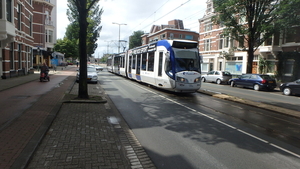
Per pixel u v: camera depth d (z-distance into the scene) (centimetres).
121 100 1070
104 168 374
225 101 1148
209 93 1379
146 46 1670
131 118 736
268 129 657
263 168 403
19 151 402
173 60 1238
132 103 1000
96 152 436
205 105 1006
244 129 646
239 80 2066
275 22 1833
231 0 1936
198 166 403
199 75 1262
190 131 611
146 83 1783
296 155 468
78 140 493
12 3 1716
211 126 665
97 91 1356
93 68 2050
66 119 661
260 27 1916
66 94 1107
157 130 612
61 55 5503
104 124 631
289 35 2066
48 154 414
